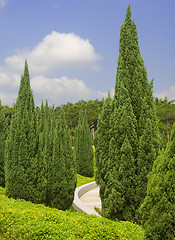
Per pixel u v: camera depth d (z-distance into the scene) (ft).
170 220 16.70
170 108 173.88
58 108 202.90
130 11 30.99
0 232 23.97
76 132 90.43
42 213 26.25
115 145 27.71
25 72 37.24
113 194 26.09
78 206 41.01
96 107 197.26
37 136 35.81
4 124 46.01
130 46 30.07
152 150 26.14
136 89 28.86
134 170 26.35
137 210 24.94
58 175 36.91
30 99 36.65
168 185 17.20
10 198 33.24
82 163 81.87
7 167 34.58
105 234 21.35
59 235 21.45
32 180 34.04
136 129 27.71
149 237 17.62
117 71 30.60
